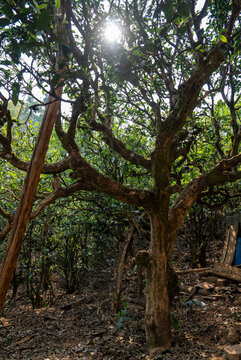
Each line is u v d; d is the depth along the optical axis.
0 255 7.97
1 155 4.43
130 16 4.88
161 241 5.06
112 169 6.98
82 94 3.51
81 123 6.46
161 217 5.07
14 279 8.68
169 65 5.04
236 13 4.54
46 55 3.79
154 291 5.00
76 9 4.70
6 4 2.56
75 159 4.29
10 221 3.60
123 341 5.43
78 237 8.84
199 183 5.43
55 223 8.41
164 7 2.95
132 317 6.40
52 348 5.42
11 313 7.57
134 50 3.21
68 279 8.72
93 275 9.66
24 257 8.10
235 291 6.77
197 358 4.42
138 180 7.73
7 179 7.24
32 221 7.83
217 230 11.56
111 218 7.56
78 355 5.04
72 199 7.30
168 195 5.08
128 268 9.57
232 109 6.70
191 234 9.36
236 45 4.89
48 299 8.32
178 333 5.34
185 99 4.85
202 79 4.81
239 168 8.75
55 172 4.94
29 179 2.34
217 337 5.04
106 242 8.96
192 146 7.13
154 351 4.77
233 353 4.21
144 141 8.03
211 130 8.07
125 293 7.86
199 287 7.16
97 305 7.37
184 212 5.29
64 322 6.61
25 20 2.34
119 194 4.71
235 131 6.72
